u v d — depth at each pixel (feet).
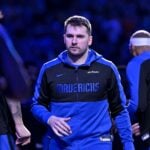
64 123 22.50
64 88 23.12
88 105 23.00
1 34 15.03
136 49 26.25
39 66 34.12
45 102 23.65
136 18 68.03
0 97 20.99
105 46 60.54
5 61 14.12
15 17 66.69
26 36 63.67
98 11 69.72
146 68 25.50
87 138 22.98
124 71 30.40
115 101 23.48
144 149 25.96
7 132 21.21
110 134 23.36
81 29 23.06
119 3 70.64
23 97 14.08
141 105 25.13
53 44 56.65
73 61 23.18
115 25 63.62
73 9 70.79
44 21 67.46
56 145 23.22
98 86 23.08
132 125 25.88
